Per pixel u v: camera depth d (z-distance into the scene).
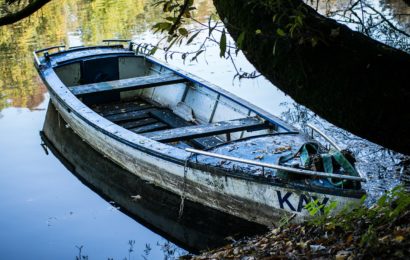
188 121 8.77
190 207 6.69
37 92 11.12
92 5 17.45
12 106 10.49
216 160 6.14
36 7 2.41
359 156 6.96
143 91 10.06
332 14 3.27
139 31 14.42
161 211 6.74
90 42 13.80
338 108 1.97
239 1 2.09
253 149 6.21
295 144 6.26
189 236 6.21
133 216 6.67
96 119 7.74
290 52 1.99
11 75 11.98
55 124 9.45
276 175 5.60
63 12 16.89
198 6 15.69
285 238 3.85
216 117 8.25
